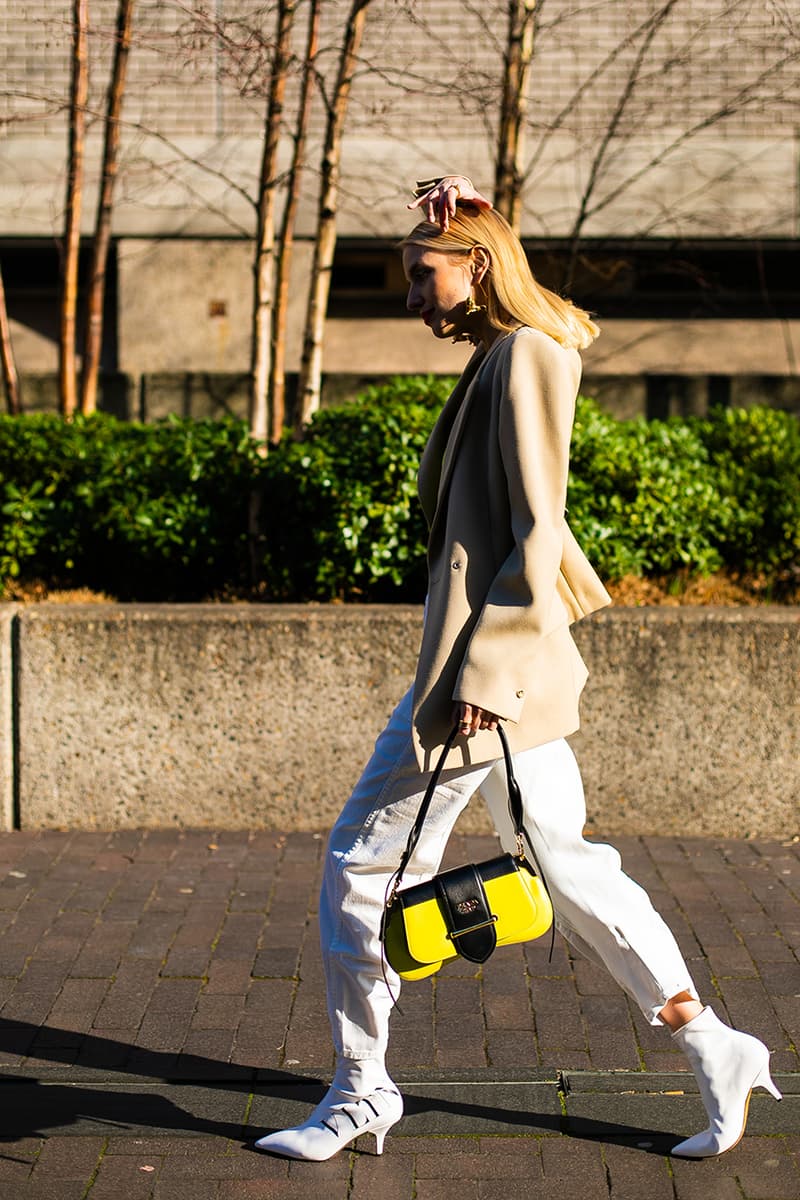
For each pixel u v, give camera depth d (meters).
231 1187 2.85
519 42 6.79
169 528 5.76
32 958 3.96
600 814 5.05
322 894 2.98
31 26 8.65
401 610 5.03
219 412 8.91
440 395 6.04
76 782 5.08
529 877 2.82
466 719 2.69
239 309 9.22
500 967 3.92
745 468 6.43
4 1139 3.03
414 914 2.78
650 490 5.82
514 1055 3.40
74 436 6.24
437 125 8.17
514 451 2.69
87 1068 3.35
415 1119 3.10
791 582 6.17
